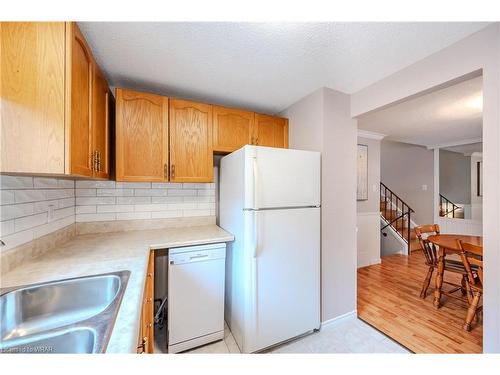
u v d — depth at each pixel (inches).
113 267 44.2
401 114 106.9
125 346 22.5
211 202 92.3
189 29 48.6
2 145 34.4
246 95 82.9
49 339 25.5
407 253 166.2
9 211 41.1
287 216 66.8
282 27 48.1
